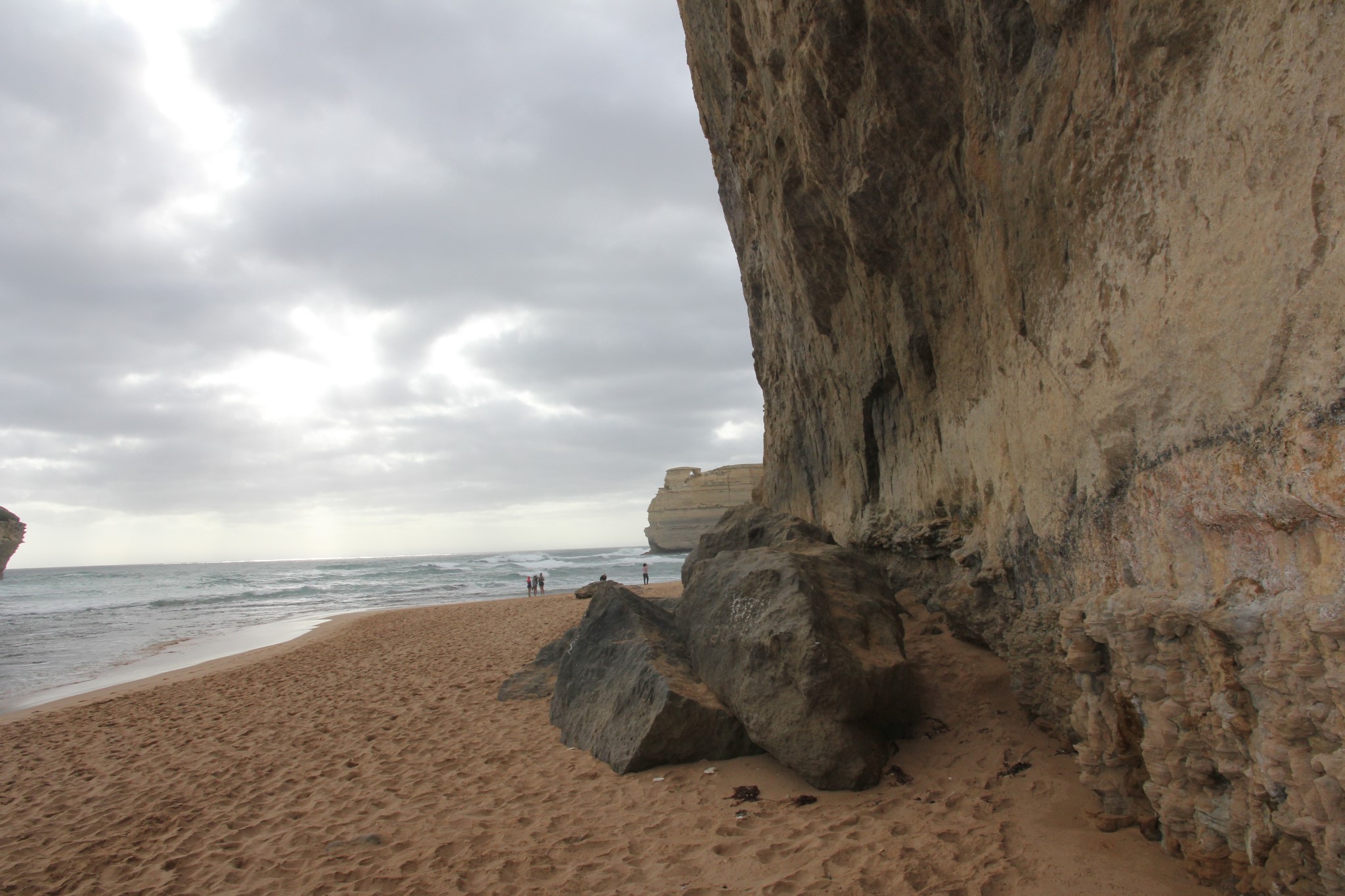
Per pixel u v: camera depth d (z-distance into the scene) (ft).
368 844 14.07
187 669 42.24
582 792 15.64
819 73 17.43
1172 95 7.79
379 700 27.58
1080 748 11.20
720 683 17.08
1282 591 7.00
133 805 17.76
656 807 14.40
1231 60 6.93
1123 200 8.83
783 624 15.67
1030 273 11.51
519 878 12.05
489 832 14.10
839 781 14.10
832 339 26.30
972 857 10.77
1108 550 10.16
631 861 12.23
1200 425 7.78
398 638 48.93
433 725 22.75
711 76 31.96
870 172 17.04
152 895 12.81
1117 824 10.84
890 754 15.23
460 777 17.57
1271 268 6.54
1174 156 7.86
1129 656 9.36
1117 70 8.64
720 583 19.06
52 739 25.86
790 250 26.61
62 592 143.54
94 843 15.47
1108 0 8.68
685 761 16.44
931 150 15.38
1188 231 7.70
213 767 20.47
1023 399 12.50
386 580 159.22
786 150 23.08
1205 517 7.86
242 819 16.15
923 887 10.12
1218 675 7.91
